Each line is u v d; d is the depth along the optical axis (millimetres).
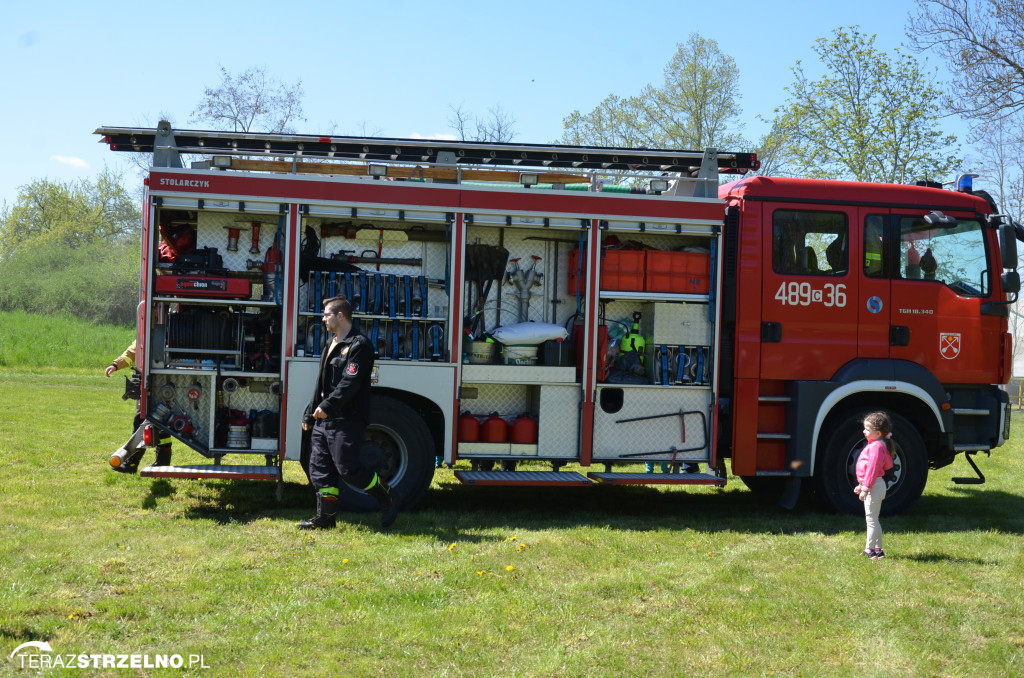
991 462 11102
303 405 6625
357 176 6922
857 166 24625
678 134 30281
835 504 7273
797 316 7211
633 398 7172
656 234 7266
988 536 6562
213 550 5402
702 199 7152
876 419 5895
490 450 7016
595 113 31750
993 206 7707
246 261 6852
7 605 4180
